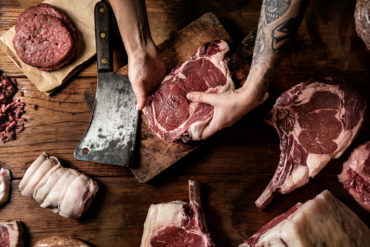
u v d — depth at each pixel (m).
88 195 0.77
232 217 0.80
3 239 0.77
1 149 0.81
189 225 0.74
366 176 0.77
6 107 0.81
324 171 0.81
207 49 0.78
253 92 0.67
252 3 0.87
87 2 0.83
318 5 0.86
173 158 0.78
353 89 0.78
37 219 0.79
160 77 0.77
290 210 0.76
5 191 0.79
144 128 0.79
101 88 0.78
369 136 0.81
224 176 0.81
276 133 0.82
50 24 0.80
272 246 0.69
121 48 0.84
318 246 0.68
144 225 0.76
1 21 0.84
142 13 0.70
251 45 0.79
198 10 0.86
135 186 0.81
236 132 0.82
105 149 0.77
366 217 0.79
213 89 0.77
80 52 0.82
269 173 0.81
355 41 0.85
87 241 0.79
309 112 0.78
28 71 0.81
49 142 0.82
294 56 0.85
